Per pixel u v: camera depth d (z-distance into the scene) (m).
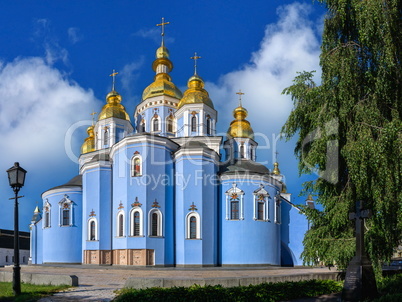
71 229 38.50
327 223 18.59
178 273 26.45
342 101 17.03
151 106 43.72
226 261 34.59
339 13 18.08
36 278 18.34
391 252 17.47
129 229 33.12
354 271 14.06
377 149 15.38
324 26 18.59
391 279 17.25
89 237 35.78
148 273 26.20
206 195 34.41
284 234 41.09
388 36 16.25
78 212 39.03
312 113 18.25
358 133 16.25
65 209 39.03
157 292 12.91
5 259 70.31
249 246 34.81
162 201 33.91
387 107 17.23
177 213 34.12
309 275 18.41
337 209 17.12
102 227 35.31
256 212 35.69
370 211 14.24
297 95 18.89
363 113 16.44
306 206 19.64
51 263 38.56
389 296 12.77
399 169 15.44
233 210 35.59
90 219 35.97
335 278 19.30
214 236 34.53
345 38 18.69
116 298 13.34
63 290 16.17
